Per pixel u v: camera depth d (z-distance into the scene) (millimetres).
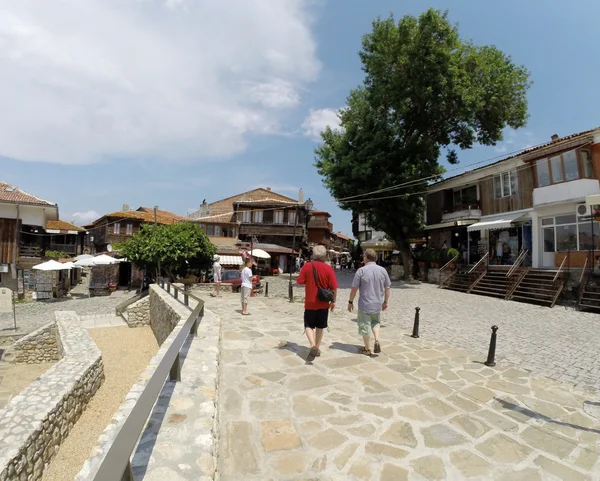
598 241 14867
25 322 17016
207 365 4168
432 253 22172
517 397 4746
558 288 13250
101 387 8680
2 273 24203
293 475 2955
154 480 2008
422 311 11664
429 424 3896
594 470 3162
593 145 14969
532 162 17406
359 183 20859
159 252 22281
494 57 20297
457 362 6168
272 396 4461
